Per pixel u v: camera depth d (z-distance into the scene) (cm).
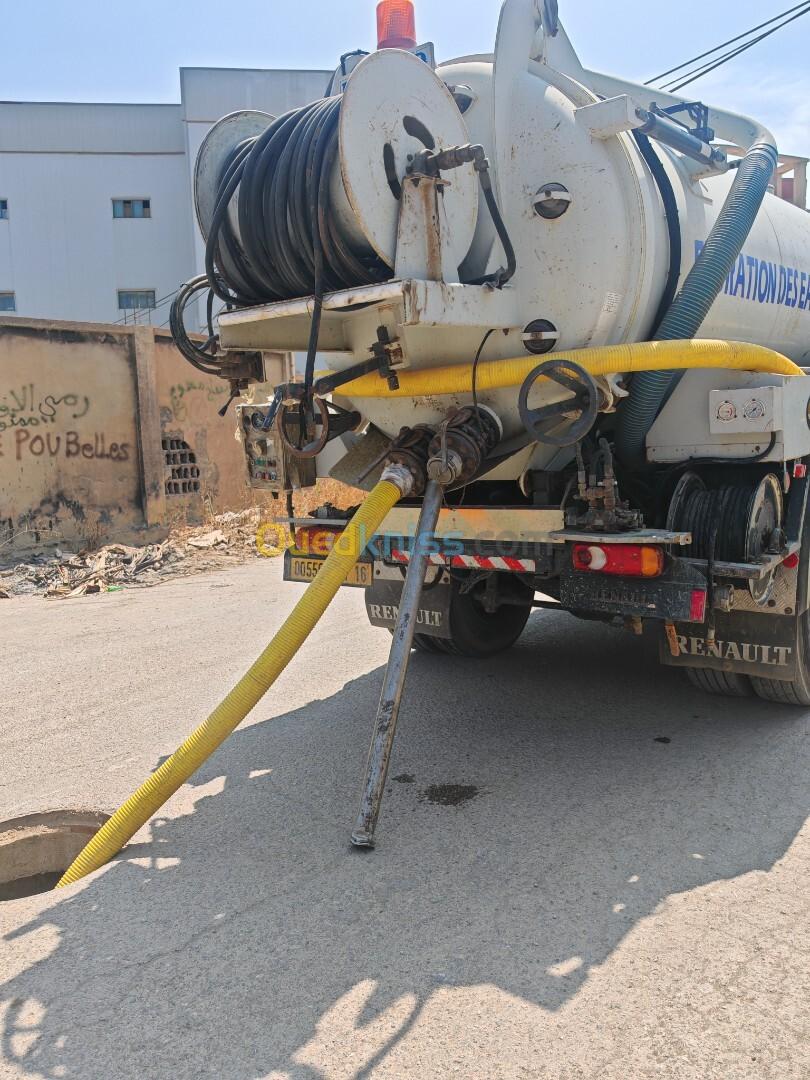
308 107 352
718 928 268
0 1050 223
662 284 405
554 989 240
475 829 339
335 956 258
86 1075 214
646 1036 222
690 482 392
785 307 521
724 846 320
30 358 1010
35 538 1023
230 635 673
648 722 454
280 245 348
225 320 379
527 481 423
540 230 375
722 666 419
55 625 728
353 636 646
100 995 244
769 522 399
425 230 337
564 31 412
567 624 664
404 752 423
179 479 1186
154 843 336
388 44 423
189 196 3375
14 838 362
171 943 268
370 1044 221
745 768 390
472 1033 224
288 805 367
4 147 3275
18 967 258
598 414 408
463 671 550
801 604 408
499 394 391
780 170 642
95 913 286
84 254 3369
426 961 254
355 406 451
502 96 375
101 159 3347
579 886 294
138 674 574
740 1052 216
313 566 466
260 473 454
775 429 376
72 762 427
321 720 472
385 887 297
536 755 414
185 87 3189
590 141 371
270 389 503
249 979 249
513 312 378
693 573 346
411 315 322
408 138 335
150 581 920
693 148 405
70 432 1052
